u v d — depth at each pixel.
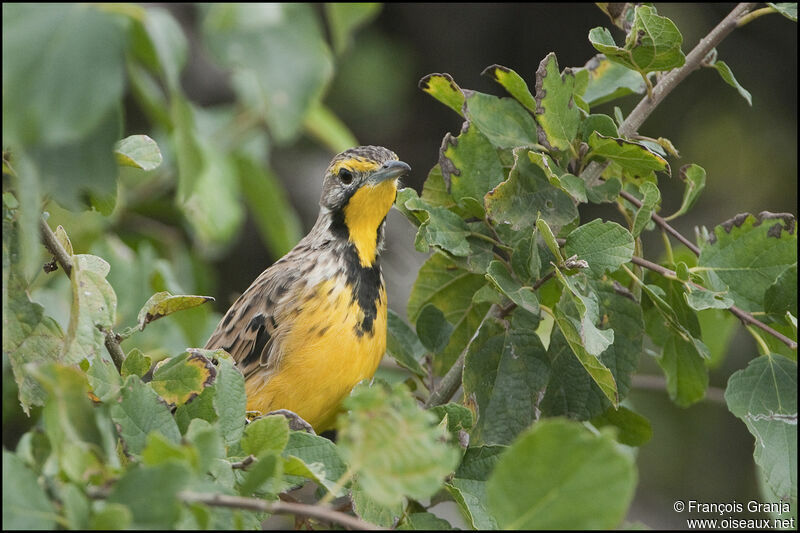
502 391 8.31
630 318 8.46
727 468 17.34
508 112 8.59
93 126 4.45
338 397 10.41
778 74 20.33
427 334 9.07
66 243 6.87
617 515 4.54
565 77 8.09
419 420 4.92
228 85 18.05
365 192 10.87
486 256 8.45
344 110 20.44
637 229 7.97
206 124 13.50
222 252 17.78
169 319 11.66
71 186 4.85
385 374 12.05
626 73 9.65
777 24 20.27
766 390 7.91
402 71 20.72
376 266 10.94
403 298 16.80
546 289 8.68
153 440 4.93
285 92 4.69
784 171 20.03
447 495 7.44
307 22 4.78
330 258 10.66
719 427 17.53
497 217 8.03
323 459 6.27
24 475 4.75
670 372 9.52
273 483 5.73
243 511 5.45
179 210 13.73
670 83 8.83
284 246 14.33
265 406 10.30
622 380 8.48
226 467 5.55
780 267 8.50
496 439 8.21
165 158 13.66
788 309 8.23
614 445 4.74
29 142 4.40
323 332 10.22
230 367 6.27
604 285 8.41
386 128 21.47
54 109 4.38
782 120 20.25
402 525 6.50
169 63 4.81
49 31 4.44
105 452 5.05
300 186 20.08
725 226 8.66
